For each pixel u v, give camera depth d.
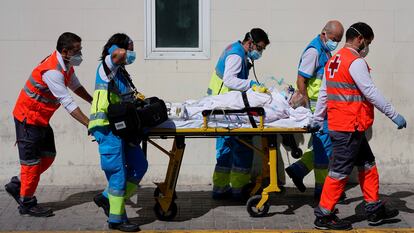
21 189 6.92
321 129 6.98
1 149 7.86
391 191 7.80
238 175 7.35
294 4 7.84
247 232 6.46
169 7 7.88
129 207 7.24
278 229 6.55
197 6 7.89
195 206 7.28
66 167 7.94
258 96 6.65
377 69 7.94
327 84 6.41
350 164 6.39
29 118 6.77
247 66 7.24
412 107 7.95
